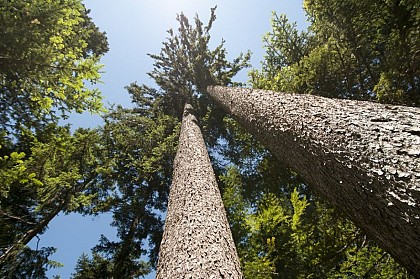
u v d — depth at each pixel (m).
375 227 1.80
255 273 3.72
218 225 2.99
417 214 1.32
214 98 9.59
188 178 4.22
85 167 9.15
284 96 3.84
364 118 2.10
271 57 8.88
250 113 4.65
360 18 4.60
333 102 2.79
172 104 13.66
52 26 3.87
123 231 12.41
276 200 5.49
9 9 3.54
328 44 6.07
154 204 13.18
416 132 1.64
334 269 4.34
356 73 6.01
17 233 9.12
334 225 4.69
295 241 4.47
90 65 4.10
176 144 10.40
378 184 1.61
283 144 3.27
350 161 1.91
